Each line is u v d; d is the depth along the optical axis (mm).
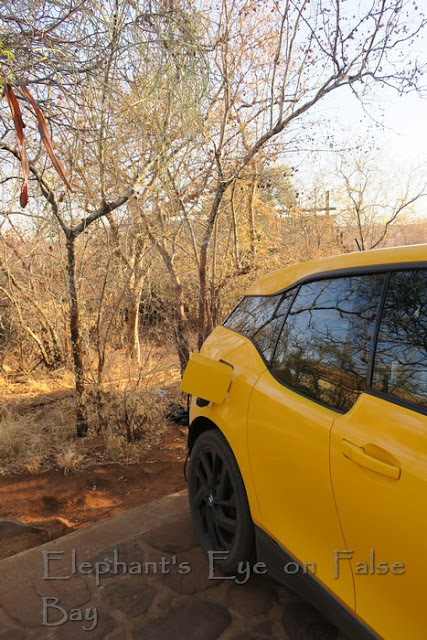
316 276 2217
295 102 5570
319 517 1778
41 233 5398
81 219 4711
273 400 2131
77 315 4629
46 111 3537
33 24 2973
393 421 1547
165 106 4066
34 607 2256
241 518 2340
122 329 5789
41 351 7145
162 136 4145
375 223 11586
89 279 5273
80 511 3559
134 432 4773
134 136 4391
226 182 5625
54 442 4688
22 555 2670
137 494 3828
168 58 3637
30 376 7016
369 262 1909
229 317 3035
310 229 10055
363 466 1552
